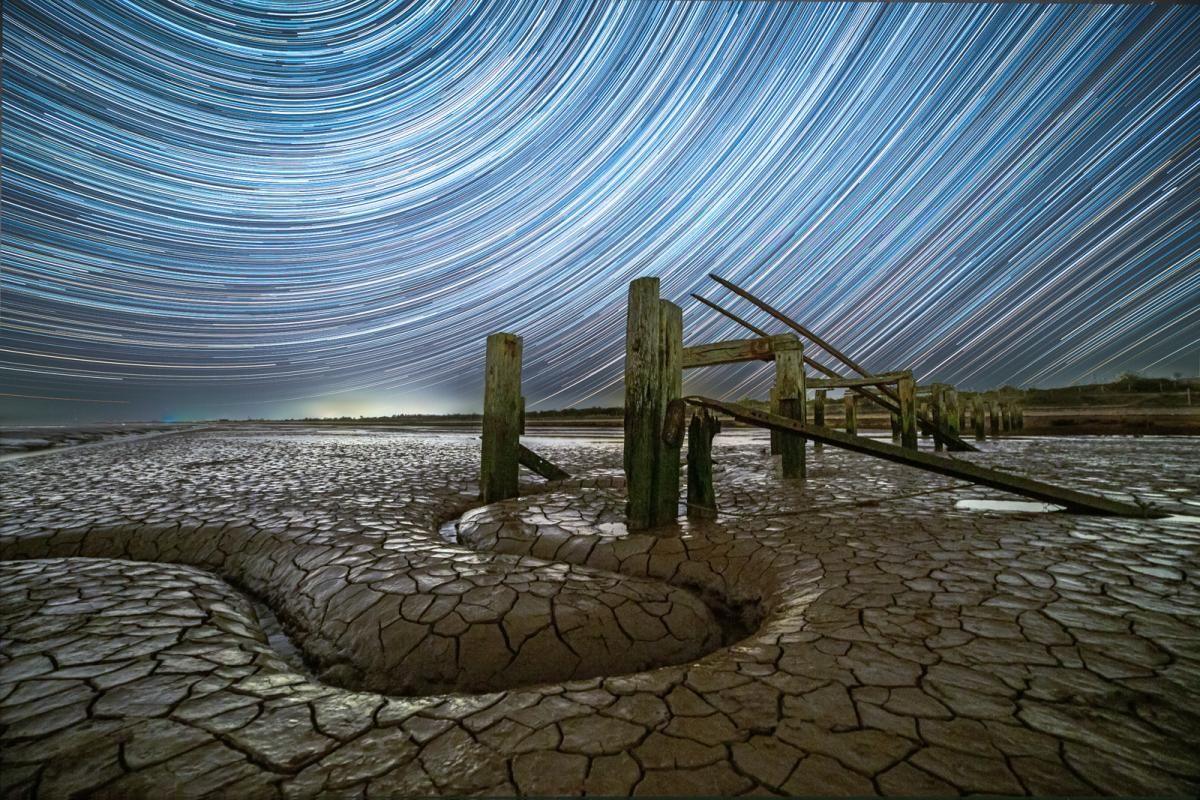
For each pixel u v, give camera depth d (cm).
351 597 287
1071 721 151
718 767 137
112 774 144
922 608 237
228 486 649
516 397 579
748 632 279
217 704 181
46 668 205
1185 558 302
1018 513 437
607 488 605
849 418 1252
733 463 888
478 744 152
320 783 138
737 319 770
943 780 129
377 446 1413
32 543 419
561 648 238
